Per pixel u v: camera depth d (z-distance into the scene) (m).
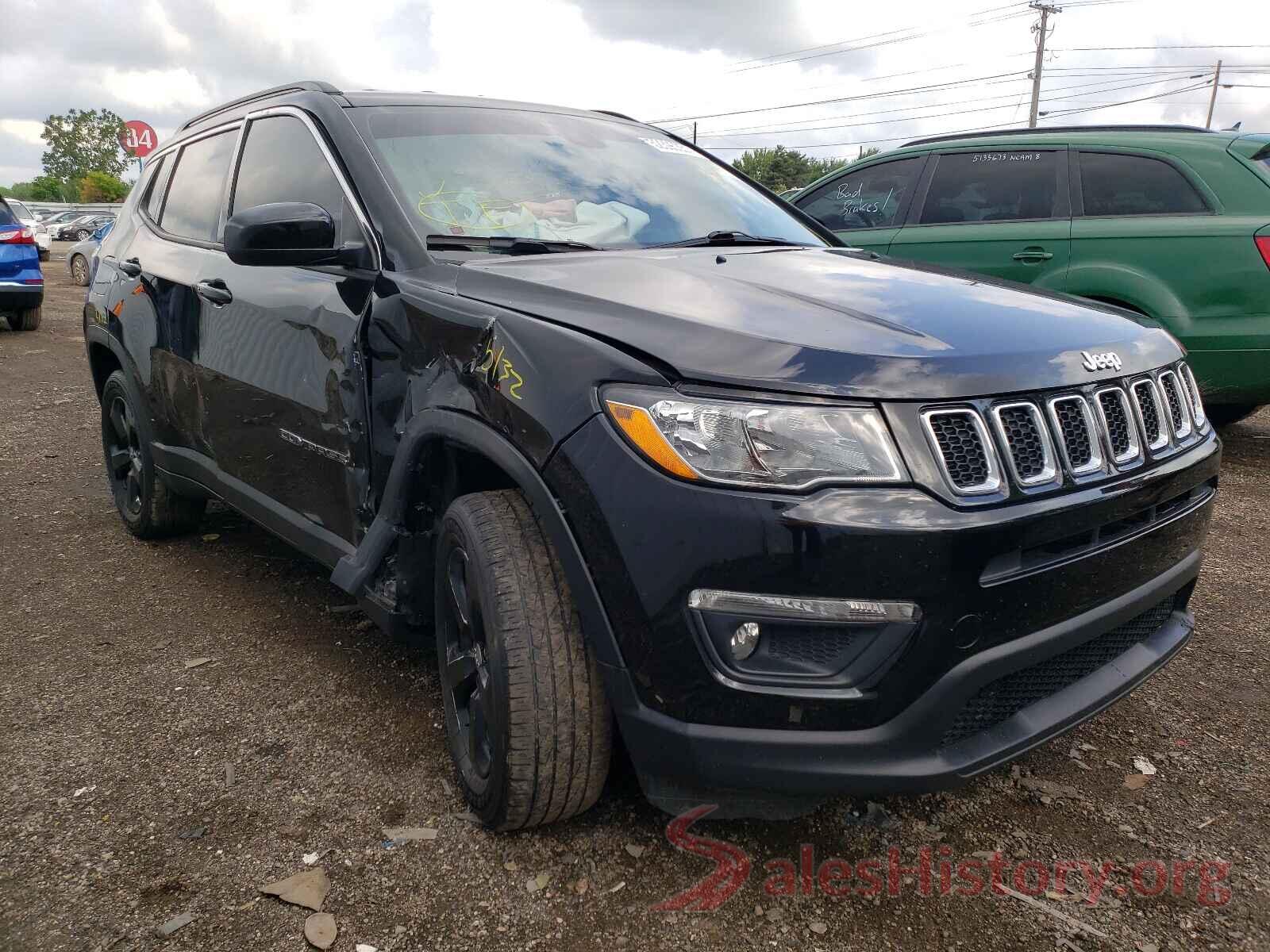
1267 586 3.76
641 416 1.82
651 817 2.28
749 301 2.11
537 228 2.79
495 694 2.04
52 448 6.04
